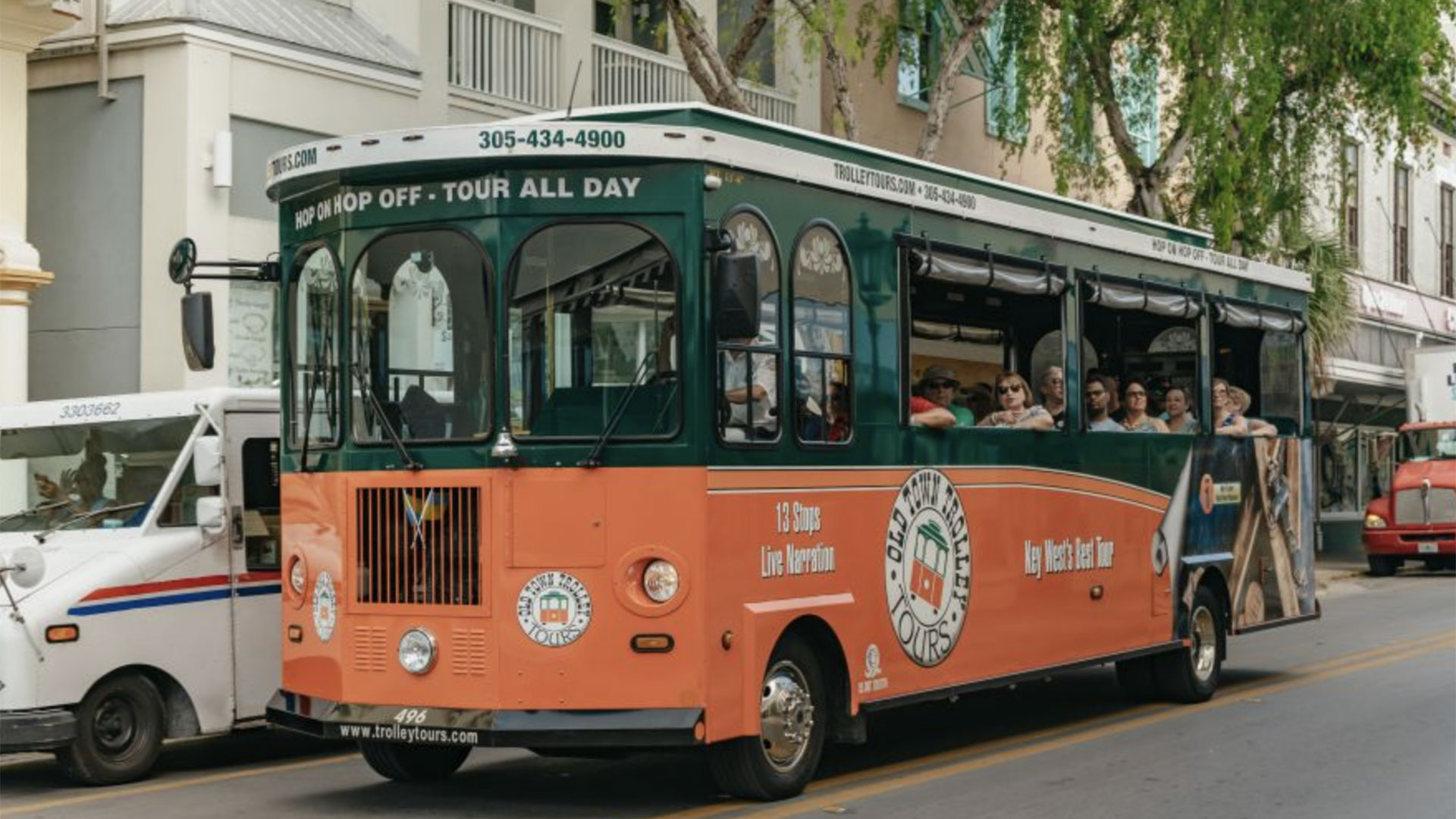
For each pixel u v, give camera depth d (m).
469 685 9.45
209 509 11.59
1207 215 25.61
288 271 10.50
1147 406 14.98
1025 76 24.09
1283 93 27.03
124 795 10.76
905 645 11.03
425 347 9.69
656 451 9.38
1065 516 13.02
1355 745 12.52
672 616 9.34
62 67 19.61
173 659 11.43
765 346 9.93
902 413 11.14
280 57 19.64
